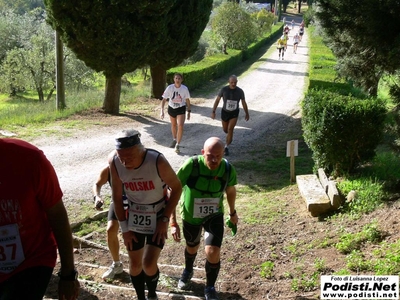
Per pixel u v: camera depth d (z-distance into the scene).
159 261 6.95
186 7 17.06
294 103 20.61
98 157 12.17
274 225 7.64
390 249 5.50
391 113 8.74
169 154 12.80
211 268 5.07
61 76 17.00
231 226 5.42
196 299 5.27
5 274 2.93
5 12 37.31
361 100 8.38
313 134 8.74
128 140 4.21
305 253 6.25
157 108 18.39
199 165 5.01
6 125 14.51
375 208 7.00
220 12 34.12
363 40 9.35
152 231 4.61
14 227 2.88
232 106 12.62
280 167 11.80
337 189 7.84
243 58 35.47
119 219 4.65
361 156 8.48
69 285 3.14
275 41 52.53
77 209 8.98
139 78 37.56
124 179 4.46
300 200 8.62
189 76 22.41
